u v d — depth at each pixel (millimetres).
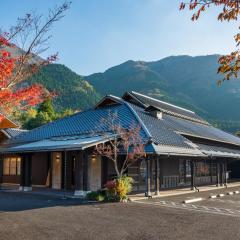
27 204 15195
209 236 9188
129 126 20562
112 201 16359
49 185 23922
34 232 9383
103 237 8945
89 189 21078
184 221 11336
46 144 20406
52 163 23938
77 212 12867
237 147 36156
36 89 7504
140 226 10391
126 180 17250
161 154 18812
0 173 24391
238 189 25531
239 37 4742
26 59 7164
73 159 22625
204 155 22891
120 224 10672
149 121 23141
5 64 6824
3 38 6984
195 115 37000
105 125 21828
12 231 9453
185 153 20750
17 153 21844
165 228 10141
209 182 31109
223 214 12977
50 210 13320
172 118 29047
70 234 9219
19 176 26188
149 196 18344
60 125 25203
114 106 24656
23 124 45719
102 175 20750
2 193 20328
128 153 18156
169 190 22672
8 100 7090
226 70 4844
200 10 4836
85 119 24391
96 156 21281
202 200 17750
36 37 7289
